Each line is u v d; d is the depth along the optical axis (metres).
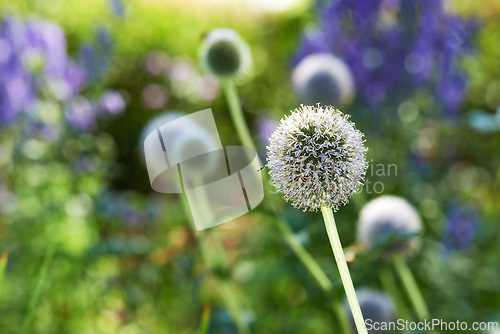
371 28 1.06
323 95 0.88
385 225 0.68
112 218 1.07
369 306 0.67
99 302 0.97
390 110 1.05
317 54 1.05
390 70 1.05
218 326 0.76
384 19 1.06
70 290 0.97
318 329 0.85
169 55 1.84
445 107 1.07
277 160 0.47
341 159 0.47
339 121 0.47
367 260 0.62
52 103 1.11
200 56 0.76
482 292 0.88
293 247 0.66
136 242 0.94
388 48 1.05
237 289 0.89
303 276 0.83
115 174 1.22
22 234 1.00
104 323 0.96
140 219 1.05
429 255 0.89
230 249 0.91
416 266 0.88
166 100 1.56
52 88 1.10
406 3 1.05
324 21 1.07
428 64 1.05
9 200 1.07
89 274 0.98
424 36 1.05
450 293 0.86
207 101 1.52
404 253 0.68
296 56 1.07
